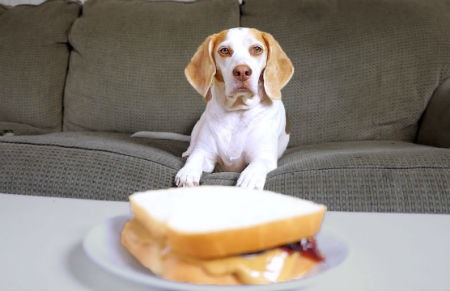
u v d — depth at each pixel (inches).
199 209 14.1
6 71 63.2
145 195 15.9
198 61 42.5
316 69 56.9
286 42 57.8
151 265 13.8
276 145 43.8
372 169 34.6
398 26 57.2
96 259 14.0
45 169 37.4
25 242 17.5
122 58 60.1
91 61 60.8
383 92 56.1
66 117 62.4
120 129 60.6
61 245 17.2
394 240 18.1
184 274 12.9
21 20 65.4
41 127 63.1
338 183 34.3
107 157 38.1
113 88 59.9
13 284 13.7
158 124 59.5
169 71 59.4
